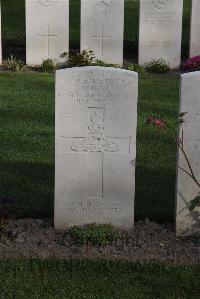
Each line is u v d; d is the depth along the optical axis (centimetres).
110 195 334
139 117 518
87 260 306
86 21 667
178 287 288
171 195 385
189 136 322
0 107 531
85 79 318
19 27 830
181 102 318
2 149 445
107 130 326
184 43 772
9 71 651
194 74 315
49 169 416
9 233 331
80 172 330
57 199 332
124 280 293
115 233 326
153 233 334
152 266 303
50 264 303
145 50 677
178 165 326
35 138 466
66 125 324
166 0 663
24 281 290
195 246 323
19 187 390
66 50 677
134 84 321
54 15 666
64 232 330
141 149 454
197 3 676
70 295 281
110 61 679
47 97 563
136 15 920
